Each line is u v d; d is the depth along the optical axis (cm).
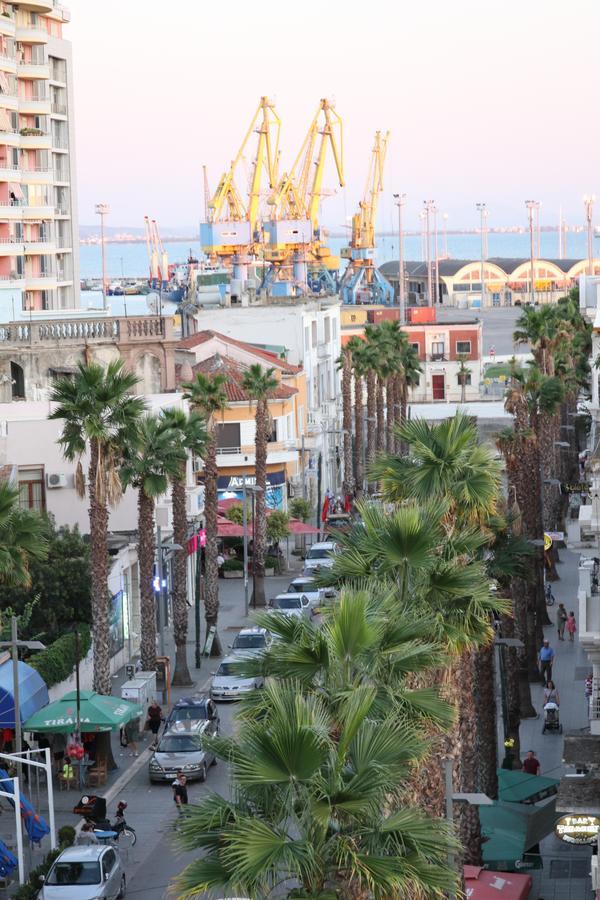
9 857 6556
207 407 11881
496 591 6938
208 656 11431
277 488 17350
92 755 8406
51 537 10188
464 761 5984
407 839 3600
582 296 16750
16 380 13475
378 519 5316
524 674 9669
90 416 8669
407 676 4675
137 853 7119
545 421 14900
